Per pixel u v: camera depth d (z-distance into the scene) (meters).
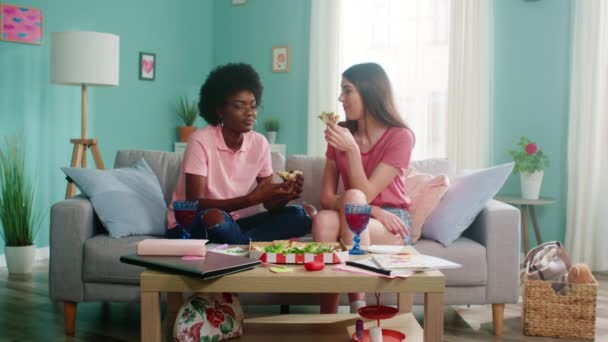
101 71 3.69
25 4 3.83
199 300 1.76
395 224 2.20
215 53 5.57
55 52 3.66
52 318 2.59
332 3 4.88
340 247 1.83
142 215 2.53
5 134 3.73
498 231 2.35
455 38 4.33
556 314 2.41
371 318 1.66
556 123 4.14
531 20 4.18
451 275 2.32
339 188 2.75
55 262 2.32
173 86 5.12
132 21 4.67
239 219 2.49
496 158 4.32
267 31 5.32
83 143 3.78
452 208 2.41
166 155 2.93
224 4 5.51
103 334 2.38
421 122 4.62
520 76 4.23
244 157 2.53
